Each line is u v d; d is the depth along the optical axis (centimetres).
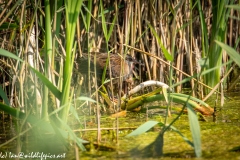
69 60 759
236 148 709
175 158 676
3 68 1048
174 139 780
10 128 901
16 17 882
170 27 1228
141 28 1195
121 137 801
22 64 823
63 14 1075
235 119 924
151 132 832
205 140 777
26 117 695
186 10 1167
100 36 1188
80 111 1030
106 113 1009
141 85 1055
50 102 917
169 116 948
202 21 1131
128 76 1243
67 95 770
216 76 1156
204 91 1171
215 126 871
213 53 1138
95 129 807
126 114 990
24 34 897
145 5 1170
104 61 1178
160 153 693
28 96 927
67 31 754
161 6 1132
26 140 790
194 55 1273
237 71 1345
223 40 1132
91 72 1128
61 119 756
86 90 1155
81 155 703
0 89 745
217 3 1100
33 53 916
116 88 1257
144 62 1263
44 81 748
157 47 1170
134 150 720
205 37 1142
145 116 965
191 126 654
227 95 1180
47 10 792
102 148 736
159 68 1188
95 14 1077
